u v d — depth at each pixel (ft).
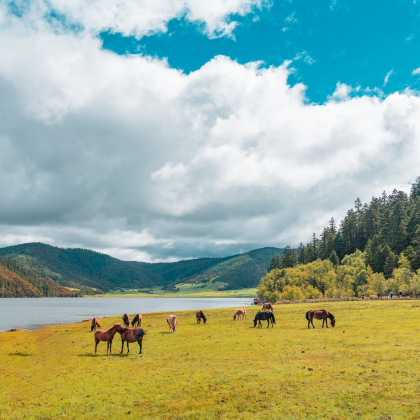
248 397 52.60
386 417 43.37
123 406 52.13
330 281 410.31
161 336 120.78
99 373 71.61
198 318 163.02
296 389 54.60
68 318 317.01
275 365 69.56
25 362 91.97
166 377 65.31
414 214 491.31
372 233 617.62
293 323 142.00
